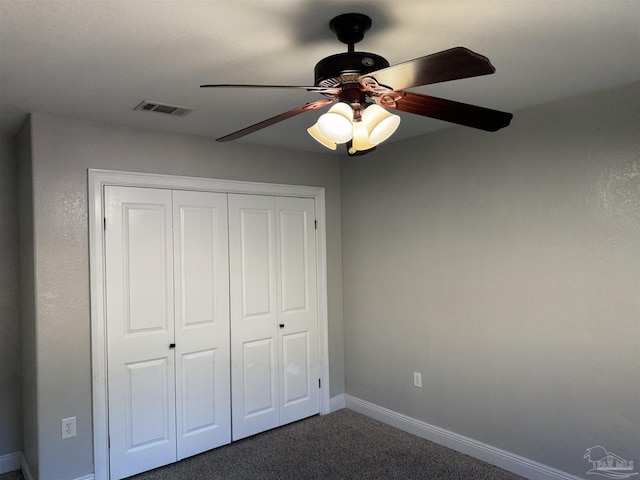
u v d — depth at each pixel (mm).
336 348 4043
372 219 3799
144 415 3016
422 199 3402
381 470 2951
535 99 2607
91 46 1774
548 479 2695
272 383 3658
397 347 3617
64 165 2732
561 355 2643
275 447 3326
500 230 2926
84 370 2785
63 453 2701
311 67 2027
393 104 1631
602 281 2475
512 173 2859
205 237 3324
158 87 2250
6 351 3119
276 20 1593
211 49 1822
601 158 2469
